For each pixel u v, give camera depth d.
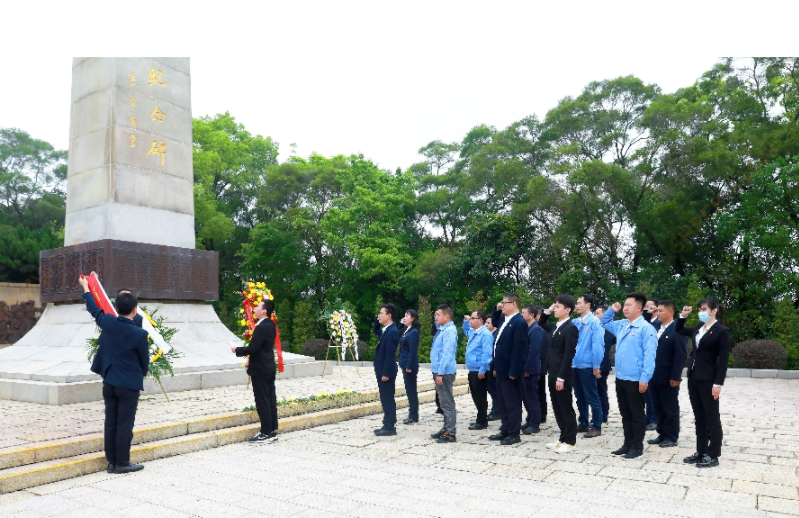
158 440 6.07
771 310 17.11
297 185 25.02
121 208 10.71
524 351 6.28
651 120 18.67
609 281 20.39
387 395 6.87
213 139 24.34
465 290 22.47
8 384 8.71
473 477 4.89
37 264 22.44
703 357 5.25
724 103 19.44
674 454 5.77
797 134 16.58
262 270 25.47
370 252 21.77
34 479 4.75
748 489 4.50
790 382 13.17
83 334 10.07
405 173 24.98
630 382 5.60
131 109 11.10
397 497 4.32
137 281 10.58
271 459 5.62
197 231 23.75
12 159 29.22
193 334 11.20
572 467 5.23
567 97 22.53
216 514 3.97
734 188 18.28
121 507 4.14
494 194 25.14
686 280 18.50
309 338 21.72
